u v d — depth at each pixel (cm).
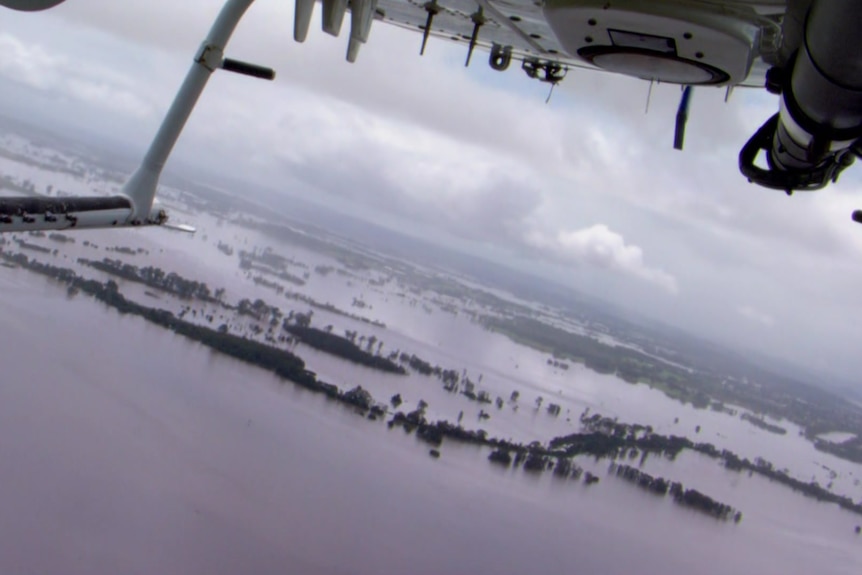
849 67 157
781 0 172
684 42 189
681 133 247
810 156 194
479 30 300
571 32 202
